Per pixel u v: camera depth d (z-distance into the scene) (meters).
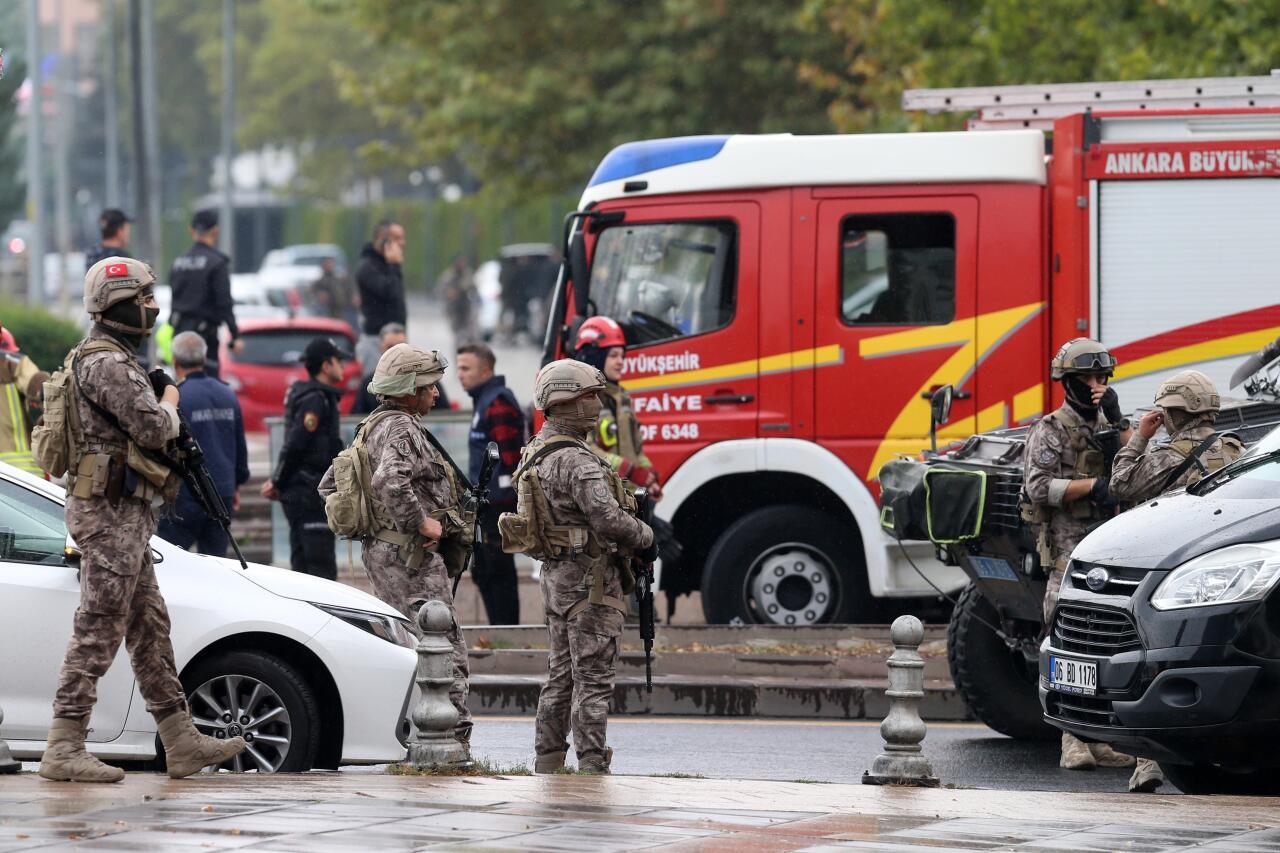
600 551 33.44
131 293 29.86
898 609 54.53
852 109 99.00
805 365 50.38
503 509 51.00
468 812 27.78
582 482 32.97
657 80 123.00
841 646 48.94
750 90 121.88
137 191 126.88
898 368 50.12
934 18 88.25
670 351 50.97
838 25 99.44
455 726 34.47
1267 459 34.38
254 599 34.34
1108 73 79.25
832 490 50.97
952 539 40.88
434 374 35.97
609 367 45.78
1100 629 32.31
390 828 26.31
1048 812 28.77
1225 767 34.22
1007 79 84.69
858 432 50.25
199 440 51.16
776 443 50.41
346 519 35.91
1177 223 48.97
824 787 31.47
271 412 98.88
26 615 33.34
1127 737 31.56
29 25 153.62
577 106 124.62
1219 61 76.25
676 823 27.19
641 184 51.31
